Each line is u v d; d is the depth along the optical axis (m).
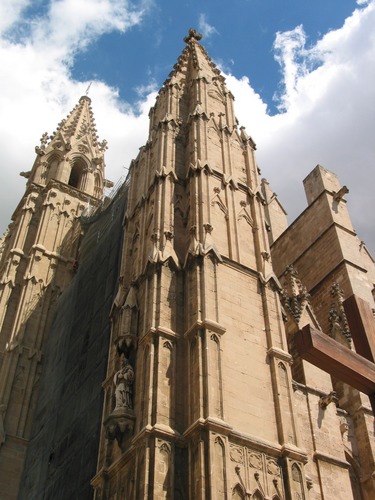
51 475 31.70
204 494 18.33
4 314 48.22
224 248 27.66
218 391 21.17
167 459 19.52
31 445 37.97
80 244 53.19
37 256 51.72
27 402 41.72
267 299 26.48
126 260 30.47
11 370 43.09
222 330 23.11
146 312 24.69
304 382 27.66
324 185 45.22
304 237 45.25
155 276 25.33
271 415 22.42
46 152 66.50
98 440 27.52
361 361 11.71
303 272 43.56
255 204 31.45
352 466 27.95
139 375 23.08
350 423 29.52
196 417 20.31
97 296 37.28
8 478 37.38
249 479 19.84
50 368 41.56
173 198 29.81
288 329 30.91
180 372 22.42
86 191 63.44
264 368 23.83
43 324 47.00
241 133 36.94
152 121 39.34
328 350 11.45
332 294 37.69
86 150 68.38
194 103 37.41
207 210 28.47
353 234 42.75
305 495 20.55
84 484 26.94
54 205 57.34
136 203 33.38
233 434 20.38
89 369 32.81
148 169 34.09
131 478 20.11
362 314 12.68
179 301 24.89
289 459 21.08
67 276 51.72
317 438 25.12
